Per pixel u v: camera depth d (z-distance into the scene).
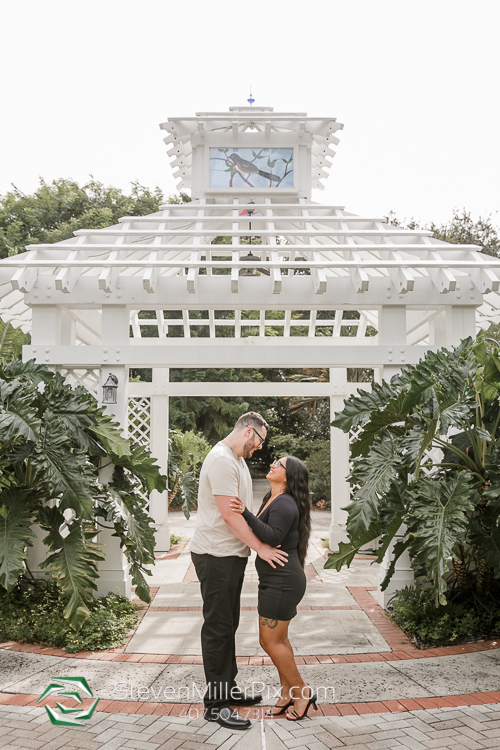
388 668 4.43
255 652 4.84
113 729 3.39
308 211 7.48
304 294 6.51
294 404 19.33
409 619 5.30
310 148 7.75
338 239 7.23
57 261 6.04
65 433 5.08
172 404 20.33
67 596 5.31
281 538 3.54
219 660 3.56
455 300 6.49
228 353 6.38
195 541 3.72
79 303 6.41
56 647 5.02
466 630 5.11
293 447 19.48
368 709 3.68
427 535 4.38
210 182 7.64
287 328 9.84
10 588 4.65
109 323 6.46
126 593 6.28
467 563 5.64
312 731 3.36
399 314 6.55
